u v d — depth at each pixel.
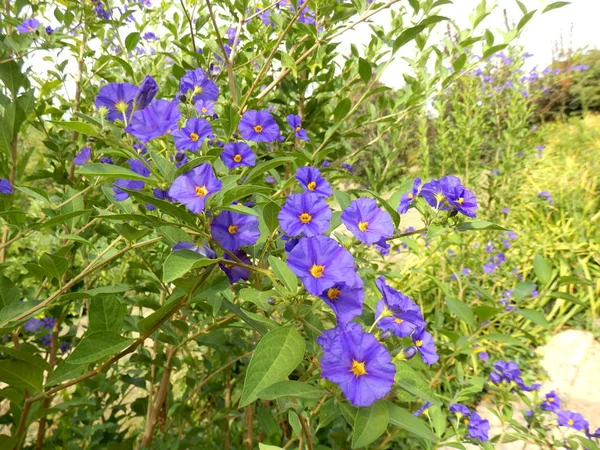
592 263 0.98
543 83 1.33
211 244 0.22
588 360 0.76
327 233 0.25
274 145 0.38
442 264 0.86
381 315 0.21
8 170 0.34
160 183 0.21
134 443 0.47
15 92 0.33
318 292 0.18
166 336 0.33
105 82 0.55
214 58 0.44
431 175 1.13
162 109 0.22
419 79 0.49
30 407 0.27
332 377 0.17
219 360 0.52
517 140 1.07
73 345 0.51
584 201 1.15
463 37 0.43
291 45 0.50
